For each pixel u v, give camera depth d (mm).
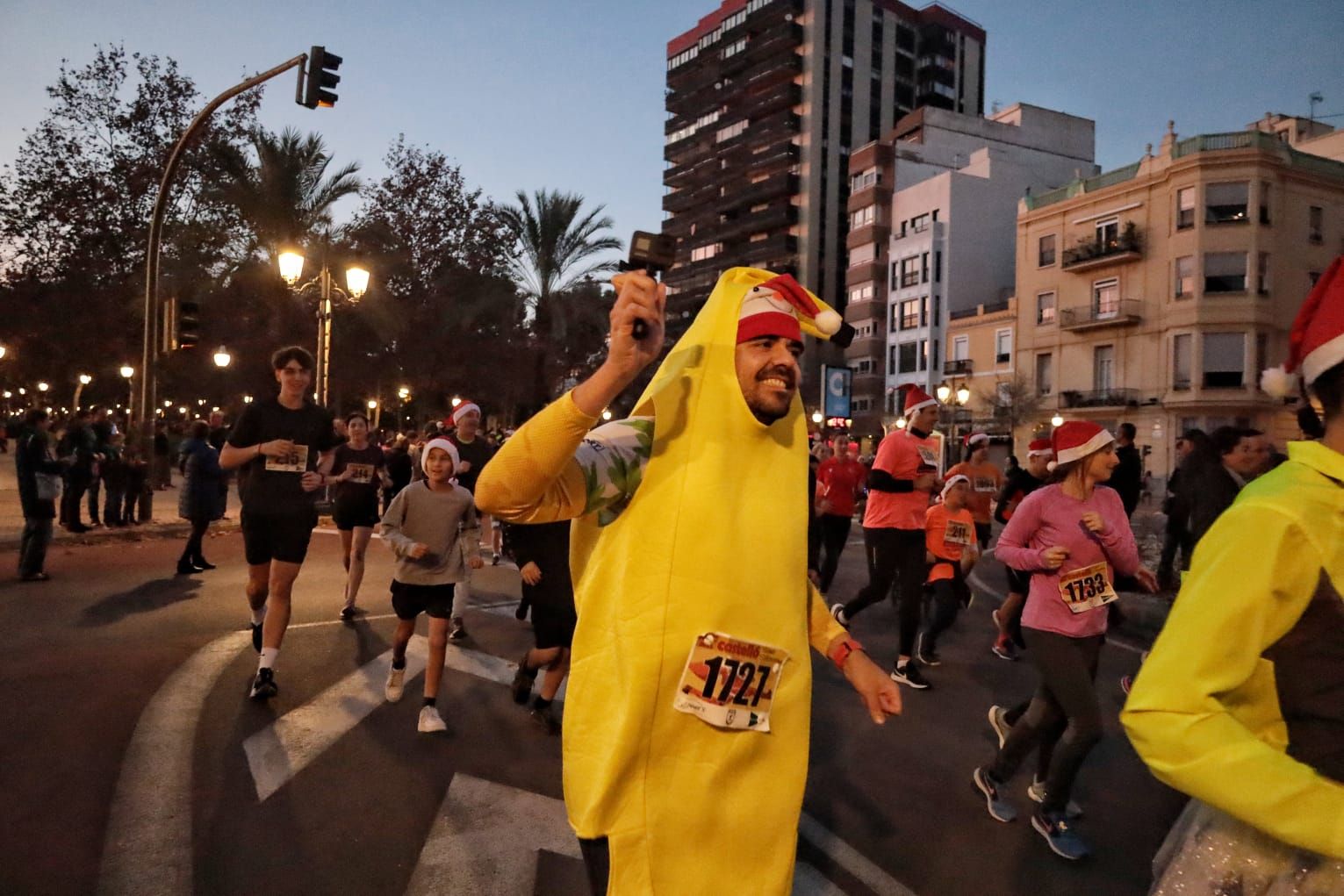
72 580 9461
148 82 26094
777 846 1922
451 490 5266
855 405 57281
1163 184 37281
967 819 4219
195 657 6453
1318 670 1418
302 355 5738
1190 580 1514
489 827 3879
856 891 3486
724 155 77312
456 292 32188
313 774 4379
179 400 42094
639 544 1895
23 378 41625
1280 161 35312
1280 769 1327
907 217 54281
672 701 1846
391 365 32906
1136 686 1486
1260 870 1514
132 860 3461
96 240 26156
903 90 75312
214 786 4184
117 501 14469
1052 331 42000
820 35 70438
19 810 3838
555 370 33562
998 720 4816
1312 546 1413
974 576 13000
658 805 1849
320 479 5699
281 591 5570
